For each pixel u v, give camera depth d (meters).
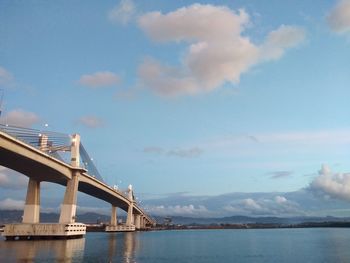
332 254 72.44
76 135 108.94
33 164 89.06
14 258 56.66
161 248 91.50
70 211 104.38
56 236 99.19
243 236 182.62
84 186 128.75
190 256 69.94
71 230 102.56
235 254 74.88
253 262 60.59
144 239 139.25
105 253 70.00
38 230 98.19
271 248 90.88
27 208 102.38
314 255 70.94
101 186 138.12
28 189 103.81
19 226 97.56
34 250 69.12
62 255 62.44
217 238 158.25
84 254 65.62
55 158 93.00
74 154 107.44
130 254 71.06
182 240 136.00
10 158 82.81
